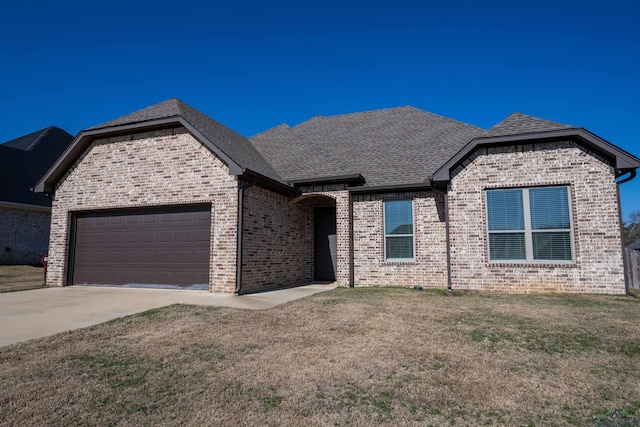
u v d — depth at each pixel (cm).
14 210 2072
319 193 1315
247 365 438
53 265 1275
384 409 326
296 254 1389
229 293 1040
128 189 1212
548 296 937
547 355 471
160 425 298
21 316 729
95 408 327
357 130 1697
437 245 1204
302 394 357
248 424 300
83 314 745
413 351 486
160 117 1158
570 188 1005
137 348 506
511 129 1048
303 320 674
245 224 1088
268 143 1727
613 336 551
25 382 385
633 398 348
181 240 1148
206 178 1116
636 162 928
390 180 1272
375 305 824
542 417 312
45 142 2561
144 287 1172
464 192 1080
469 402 340
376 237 1271
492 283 1035
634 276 1318
